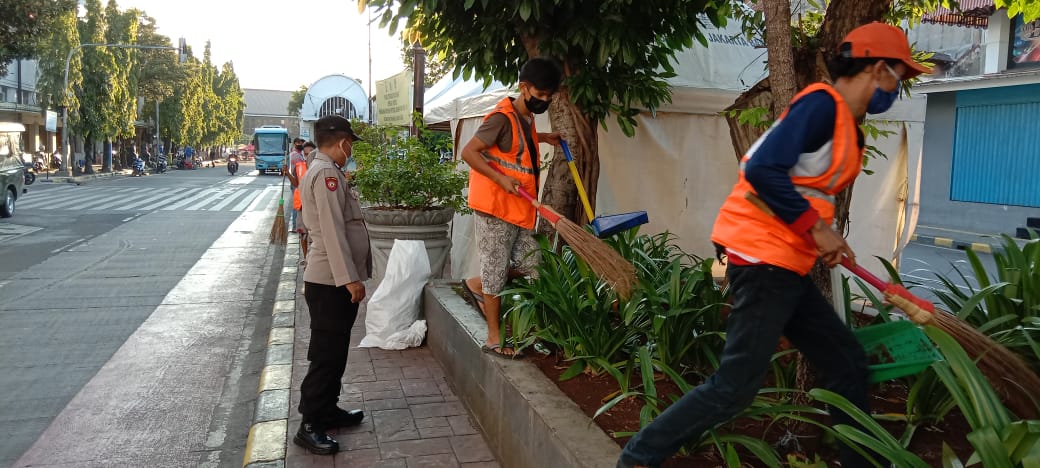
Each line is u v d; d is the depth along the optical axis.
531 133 3.77
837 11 3.09
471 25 5.29
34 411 4.73
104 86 37.28
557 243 4.55
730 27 6.76
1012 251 3.38
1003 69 14.27
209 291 8.71
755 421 3.00
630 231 4.19
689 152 6.62
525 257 4.03
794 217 1.99
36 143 38.66
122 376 5.49
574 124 5.15
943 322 2.09
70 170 38.25
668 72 5.52
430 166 6.74
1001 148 14.73
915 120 6.91
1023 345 2.86
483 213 3.72
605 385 3.38
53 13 18.77
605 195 6.41
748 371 2.13
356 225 3.94
